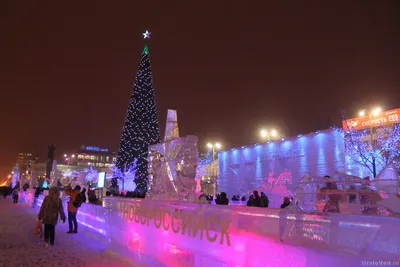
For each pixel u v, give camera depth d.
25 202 30.78
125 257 6.74
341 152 18.94
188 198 6.89
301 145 20.73
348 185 5.13
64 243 8.66
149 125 33.62
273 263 3.38
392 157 20.17
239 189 24.88
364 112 27.95
